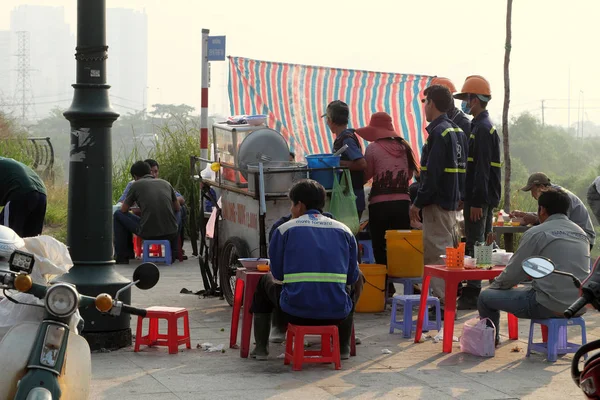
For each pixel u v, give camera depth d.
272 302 7.18
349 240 6.96
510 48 14.86
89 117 7.33
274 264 6.88
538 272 4.57
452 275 7.52
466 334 7.47
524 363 7.14
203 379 6.54
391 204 9.60
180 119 17.88
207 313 9.28
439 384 6.46
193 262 13.30
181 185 16.86
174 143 17.30
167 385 6.34
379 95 13.27
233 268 9.50
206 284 10.25
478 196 9.40
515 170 65.69
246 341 7.30
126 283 7.45
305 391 6.23
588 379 4.07
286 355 7.04
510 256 7.96
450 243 8.93
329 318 6.86
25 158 21.11
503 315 9.25
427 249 8.97
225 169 9.73
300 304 6.78
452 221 8.95
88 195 7.38
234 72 13.46
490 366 7.03
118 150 18.80
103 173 7.42
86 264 7.38
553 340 7.16
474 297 9.50
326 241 6.85
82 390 4.69
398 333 8.33
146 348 7.61
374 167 9.62
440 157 8.79
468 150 9.49
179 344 7.57
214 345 7.77
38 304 4.59
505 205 15.06
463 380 6.58
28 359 4.41
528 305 7.22
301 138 13.38
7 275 4.41
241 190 9.27
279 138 9.24
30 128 26.41
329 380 6.56
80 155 7.38
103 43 7.39
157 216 12.89
